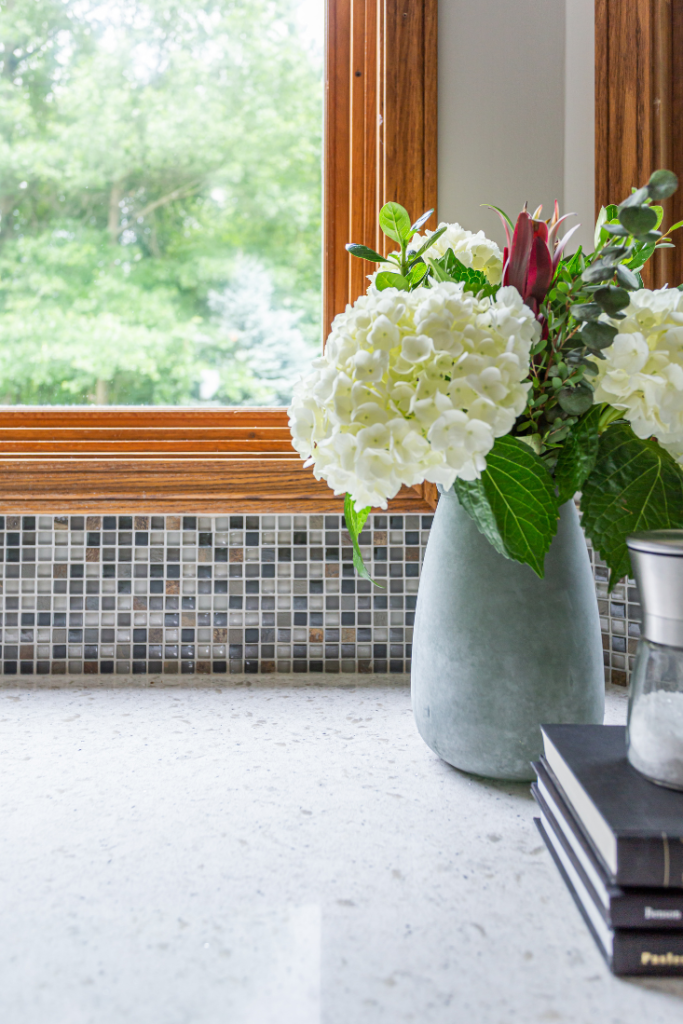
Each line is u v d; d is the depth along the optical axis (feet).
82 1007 1.23
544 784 1.79
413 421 1.62
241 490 3.29
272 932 1.44
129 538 3.30
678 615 1.54
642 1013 1.23
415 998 1.26
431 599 2.21
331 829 1.87
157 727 2.66
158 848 1.77
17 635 3.29
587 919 1.47
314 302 4.13
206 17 4.00
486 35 3.39
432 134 3.34
